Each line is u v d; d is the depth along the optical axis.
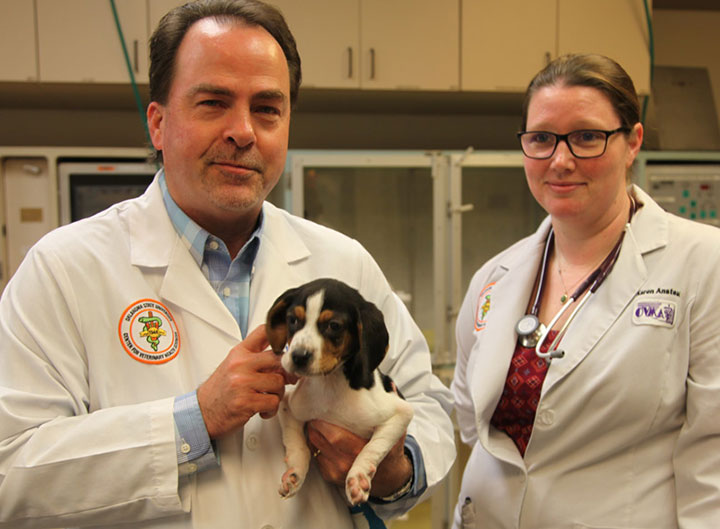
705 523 0.98
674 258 1.10
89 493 0.80
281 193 2.39
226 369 0.83
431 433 1.04
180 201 0.98
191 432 0.82
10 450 0.82
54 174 2.21
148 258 0.95
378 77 2.39
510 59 2.45
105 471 0.80
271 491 0.88
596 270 1.19
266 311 0.97
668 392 1.05
